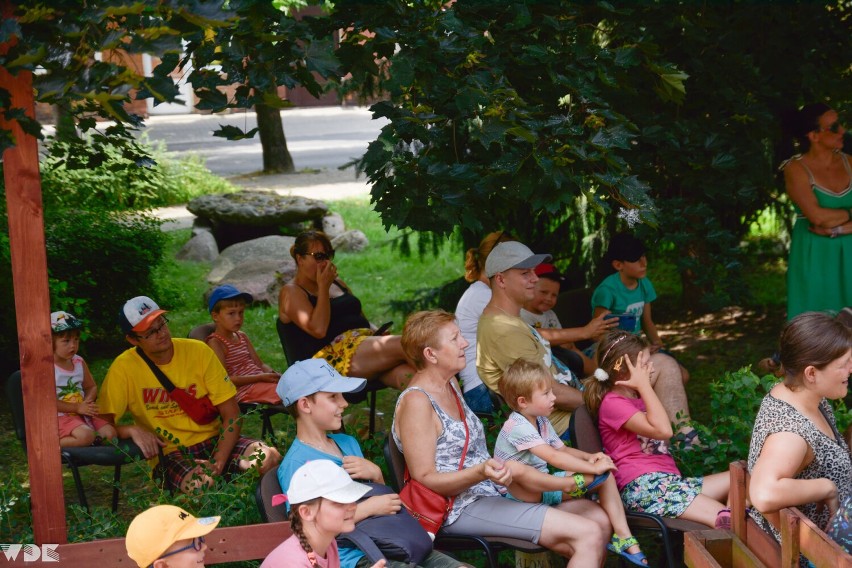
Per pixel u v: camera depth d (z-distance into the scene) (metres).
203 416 5.15
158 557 3.10
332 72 4.17
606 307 6.15
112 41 3.39
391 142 4.64
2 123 3.65
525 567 4.50
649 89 5.98
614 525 4.23
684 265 5.86
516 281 5.09
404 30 4.61
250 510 4.54
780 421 3.39
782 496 3.27
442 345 4.16
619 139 4.75
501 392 4.38
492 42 5.10
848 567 2.84
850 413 5.14
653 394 4.38
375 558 3.65
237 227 14.28
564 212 8.30
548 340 5.64
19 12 3.43
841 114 6.28
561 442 4.44
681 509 4.29
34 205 3.75
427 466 4.07
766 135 6.48
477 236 8.52
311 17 4.66
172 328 10.21
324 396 3.98
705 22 6.22
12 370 8.46
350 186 21.09
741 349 8.73
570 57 5.11
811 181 6.26
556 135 4.76
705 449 4.97
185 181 19.77
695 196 6.63
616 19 5.67
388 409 7.65
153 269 10.16
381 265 13.28
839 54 6.99
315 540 3.35
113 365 5.13
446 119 4.81
